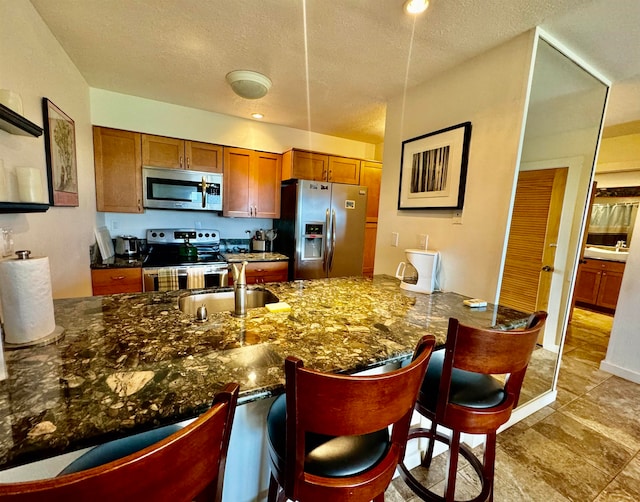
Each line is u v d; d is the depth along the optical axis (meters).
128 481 0.41
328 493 0.71
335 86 2.33
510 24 1.49
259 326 1.12
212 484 0.56
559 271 1.96
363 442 0.83
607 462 1.60
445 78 2.02
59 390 0.67
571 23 1.46
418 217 2.24
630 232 4.15
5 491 0.34
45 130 1.59
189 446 0.47
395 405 0.70
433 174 2.09
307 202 3.23
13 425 0.56
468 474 1.48
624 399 2.19
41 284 0.89
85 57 2.04
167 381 0.73
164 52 1.94
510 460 1.60
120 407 0.62
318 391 0.63
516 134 1.60
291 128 3.57
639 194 4.03
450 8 1.39
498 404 1.07
